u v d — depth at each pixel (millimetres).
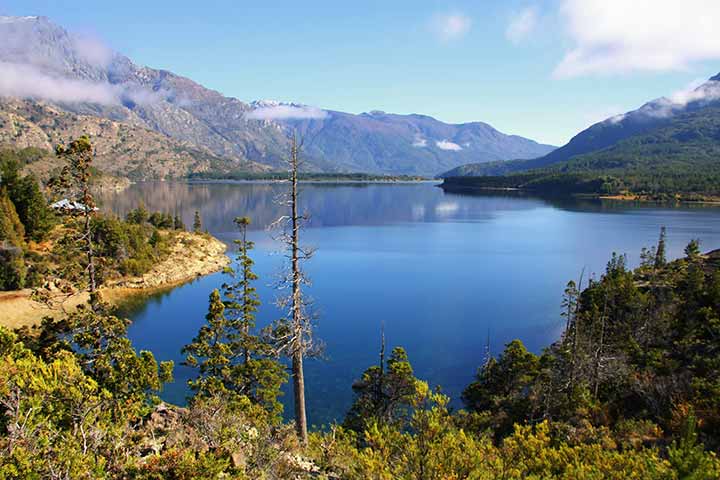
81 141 26750
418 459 13391
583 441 22391
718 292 56969
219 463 13586
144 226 128250
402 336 68438
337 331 70438
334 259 130625
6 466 10625
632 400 32344
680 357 44406
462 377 55406
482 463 14320
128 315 78562
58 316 67688
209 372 35938
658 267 91875
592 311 67062
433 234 184250
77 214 27453
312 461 20234
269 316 74812
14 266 74062
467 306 84875
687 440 16141
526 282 104312
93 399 15773
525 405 37219
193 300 87750
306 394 49250
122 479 12586
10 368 15602
